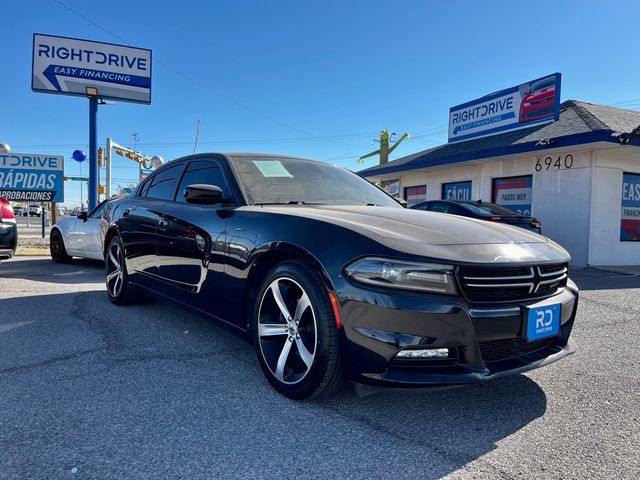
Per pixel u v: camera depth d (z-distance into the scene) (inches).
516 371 94.7
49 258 387.9
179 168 170.4
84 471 77.0
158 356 133.3
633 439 92.4
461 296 90.1
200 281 136.1
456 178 541.0
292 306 108.0
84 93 489.4
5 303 198.4
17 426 91.3
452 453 85.7
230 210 129.4
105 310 187.5
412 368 89.9
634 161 412.5
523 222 323.9
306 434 90.9
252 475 77.3
